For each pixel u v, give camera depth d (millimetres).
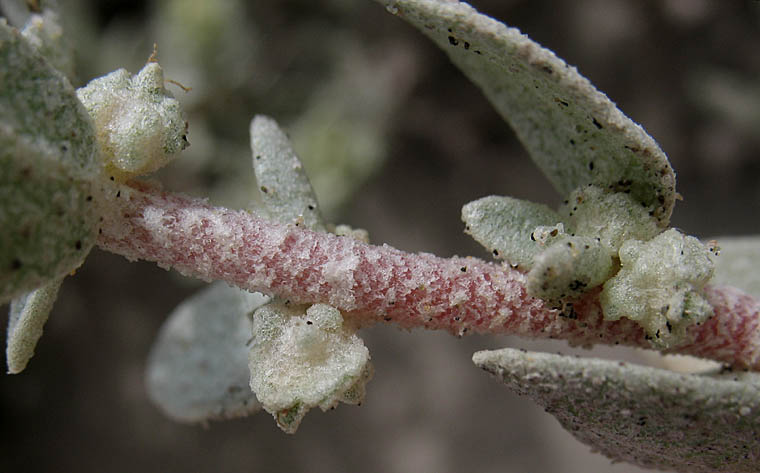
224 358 87
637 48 200
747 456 67
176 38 167
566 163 72
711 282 73
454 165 206
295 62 191
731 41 200
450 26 64
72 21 169
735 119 197
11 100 62
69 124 64
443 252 201
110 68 171
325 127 185
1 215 61
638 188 68
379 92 193
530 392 66
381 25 193
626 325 69
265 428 202
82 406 194
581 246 66
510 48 64
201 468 198
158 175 172
